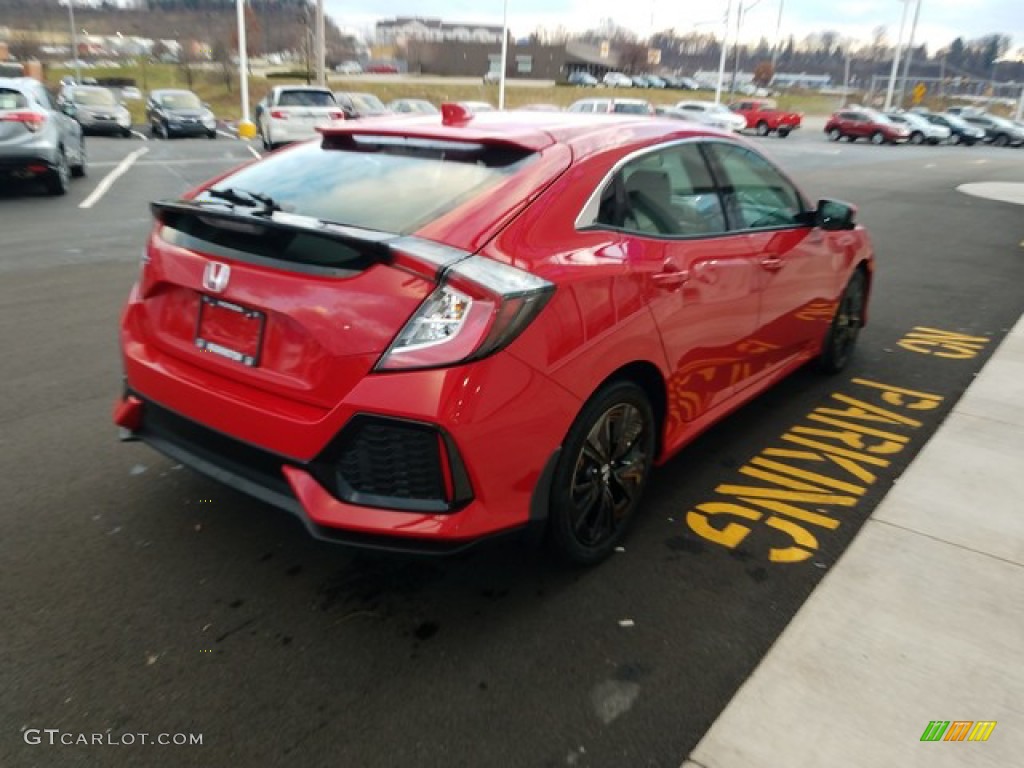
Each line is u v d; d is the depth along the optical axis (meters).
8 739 2.15
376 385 2.29
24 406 4.29
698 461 3.92
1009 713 2.33
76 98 25.69
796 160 24.45
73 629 2.58
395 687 2.38
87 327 5.69
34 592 2.76
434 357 2.26
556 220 2.65
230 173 3.29
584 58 100.69
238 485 2.62
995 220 12.60
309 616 2.69
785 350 4.29
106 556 2.98
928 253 9.70
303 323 2.40
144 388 2.90
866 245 5.07
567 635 2.63
